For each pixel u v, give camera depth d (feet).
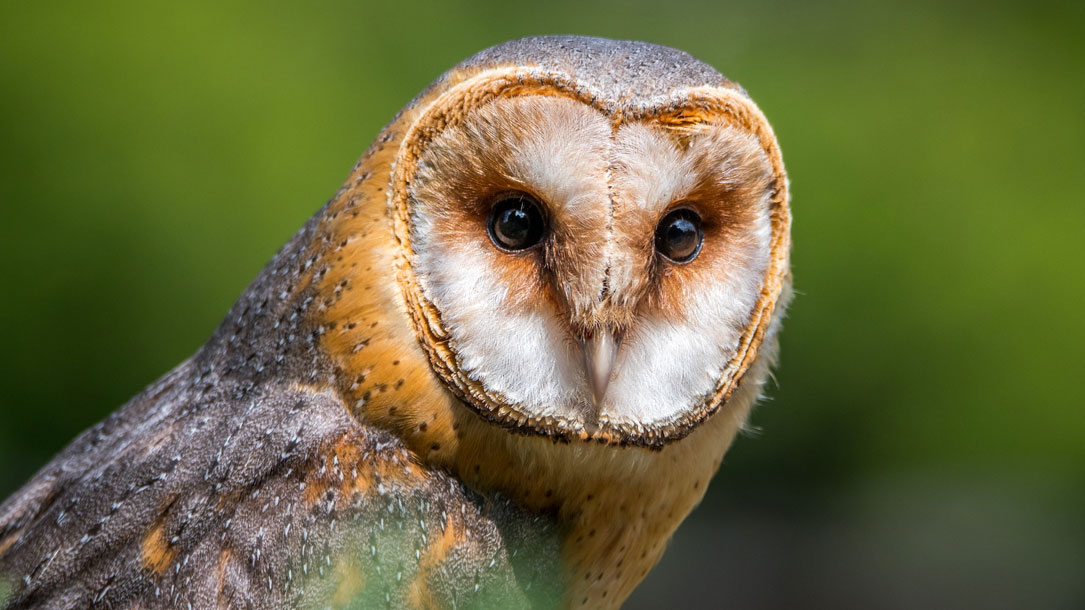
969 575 77.51
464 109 23.67
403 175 24.23
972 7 94.58
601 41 25.64
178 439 25.16
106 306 73.67
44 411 73.82
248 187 73.97
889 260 81.30
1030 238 82.28
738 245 25.54
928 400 82.58
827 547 80.33
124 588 23.75
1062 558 79.97
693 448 26.40
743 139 24.84
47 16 74.43
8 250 73.00
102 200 73.61
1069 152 85.35
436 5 88.43
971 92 87.35
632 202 23.59
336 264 24.70
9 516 27.30
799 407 82.38
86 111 74.02
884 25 92.79
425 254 23.98
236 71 76.38
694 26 98.07
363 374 24.18
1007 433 83.25
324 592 23.04
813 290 81.15
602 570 26.86
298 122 76.23
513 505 25.13
